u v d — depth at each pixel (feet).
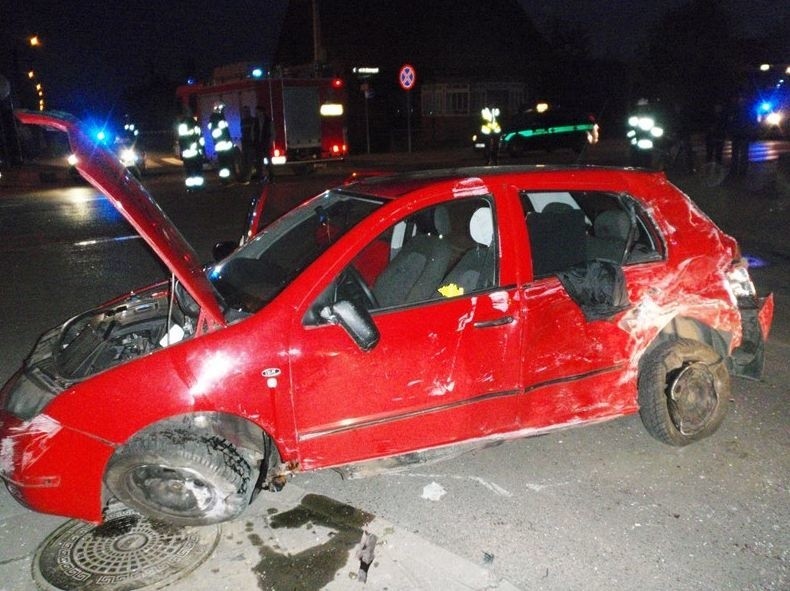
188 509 10.76
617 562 10.27
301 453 10.84
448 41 105.81
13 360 18.79
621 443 13.60
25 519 11.61
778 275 25.62
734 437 13.69
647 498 11.80
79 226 39.14
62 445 10.00
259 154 56.95
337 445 10.94
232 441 10.61
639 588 9.75
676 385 12.69
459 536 10.96
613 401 12.69
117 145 66.28
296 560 10.35
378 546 10.62
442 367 11.09
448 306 11.06
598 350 12.22
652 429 13.03
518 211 11.66
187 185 53.93
